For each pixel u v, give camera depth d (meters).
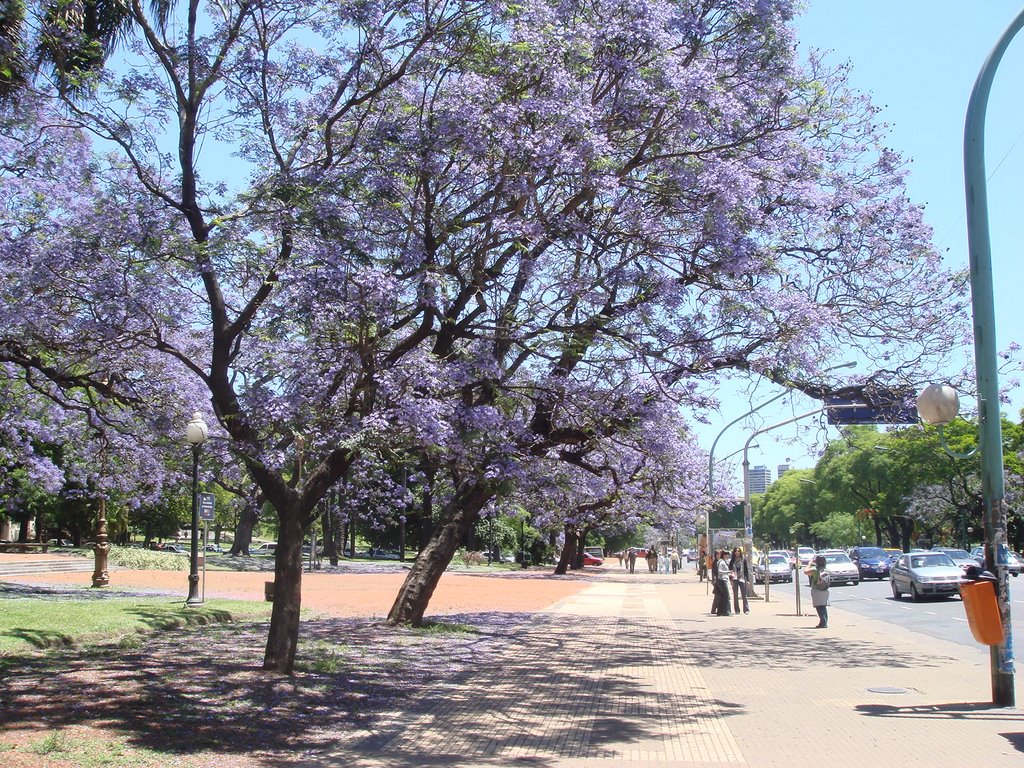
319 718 9.22
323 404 11.34
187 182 11.29
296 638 11.77
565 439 15.22
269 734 8.41
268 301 11.31
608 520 33.75
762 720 9.50
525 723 9.31
